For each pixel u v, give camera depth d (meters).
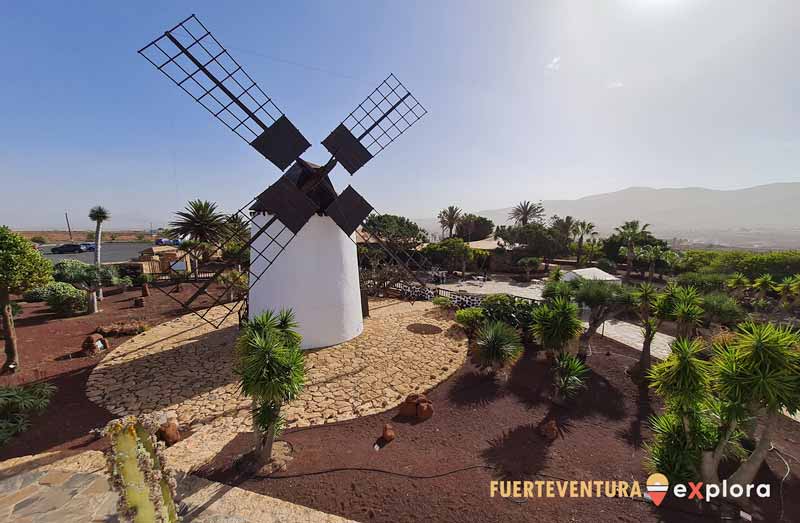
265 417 6.36
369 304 20.58
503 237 49.28
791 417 8.98
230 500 5.73
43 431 7.62
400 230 53.53
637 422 8.75
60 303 16.55
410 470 6.57
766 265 25.86
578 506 5.83
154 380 10.14
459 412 8.92
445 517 5.53
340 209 12.78
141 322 15.68
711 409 6.80
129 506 4.20
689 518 5.64
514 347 11.10
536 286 34.09
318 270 12.76
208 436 7.61
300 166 12.76
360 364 11.55
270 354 6.22
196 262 26.86
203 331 14.64
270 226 12.91
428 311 18.70
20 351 11.98
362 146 13.52
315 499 5.80
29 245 10.43
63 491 5.94
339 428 8.06
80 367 10.91
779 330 5.84
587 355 12.82
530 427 8.33
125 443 4.33
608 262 42.84
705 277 23.38
